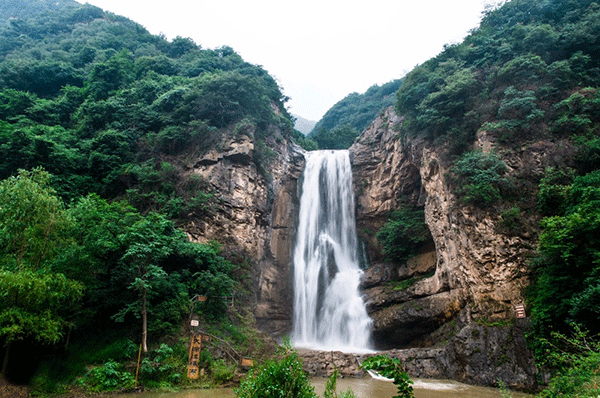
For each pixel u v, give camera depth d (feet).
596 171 61.11
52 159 81.10
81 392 43.34
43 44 186.50
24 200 47.19
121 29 194.29
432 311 74.18
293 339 92.07
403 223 90.74
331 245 112.37
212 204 84.43
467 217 69.77
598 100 70.64
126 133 97.35
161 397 42.73
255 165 98.12
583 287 52.06
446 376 61.36
